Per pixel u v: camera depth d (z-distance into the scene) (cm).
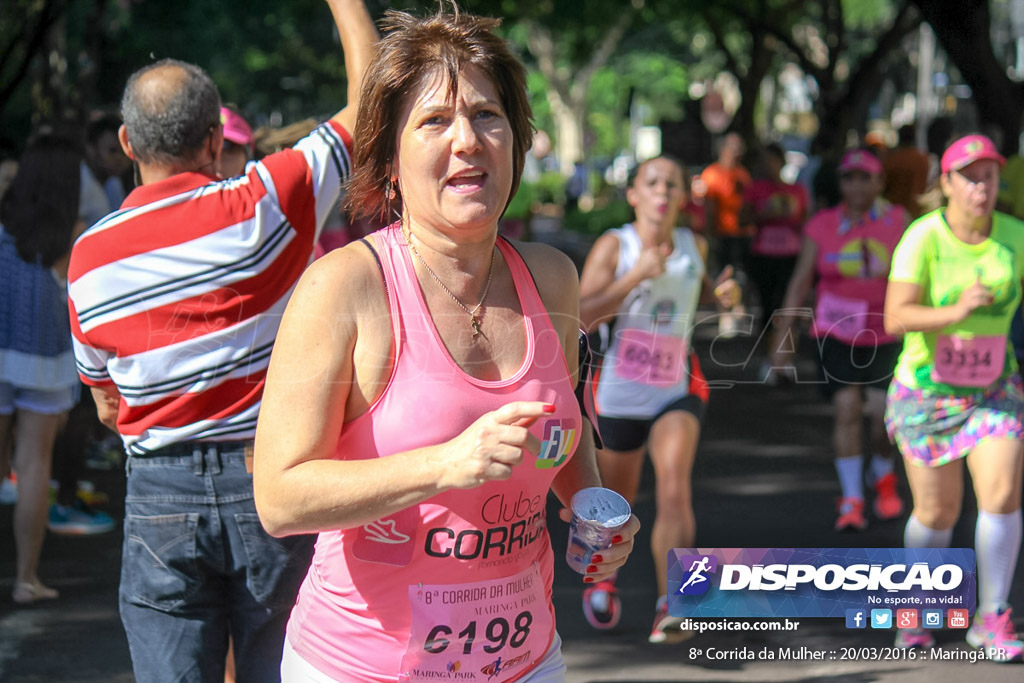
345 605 253
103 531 748
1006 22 1816
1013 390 511
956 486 522
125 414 325
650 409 538
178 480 320
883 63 2595
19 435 609
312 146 334
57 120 614
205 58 2723
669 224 527
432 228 246
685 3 2689
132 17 2080
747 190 1323
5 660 530
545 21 2747
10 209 588
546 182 4756
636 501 817
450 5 258
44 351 592
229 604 332
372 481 228
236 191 324
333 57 4397
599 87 6462
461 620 251
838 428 736
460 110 242
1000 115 1288
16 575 654
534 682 265
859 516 728
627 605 605
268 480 237
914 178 1006
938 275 498
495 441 221
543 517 266
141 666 324
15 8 1305
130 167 881
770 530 729
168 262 319
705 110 2769
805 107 5747
